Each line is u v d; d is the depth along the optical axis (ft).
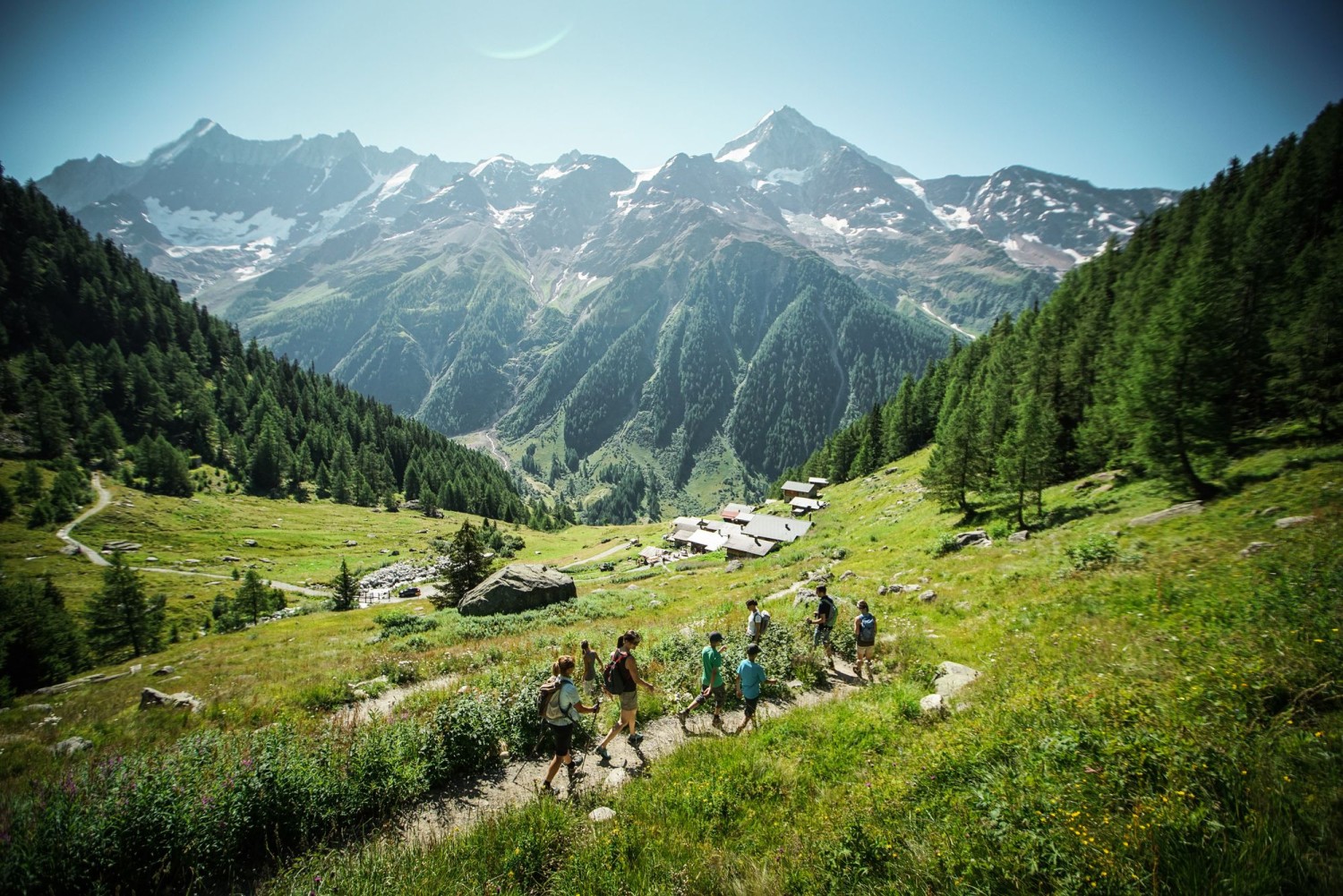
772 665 52.70
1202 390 86.74
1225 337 87.45
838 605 77.97
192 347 636.89
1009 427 159.02
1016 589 68.39
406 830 30.63
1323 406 100.53
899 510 220.64
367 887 22.53
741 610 88.28
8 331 529.86
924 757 26.99
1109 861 16.26
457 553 159.53
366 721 45.19
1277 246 155.22
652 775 33.81
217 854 26.86
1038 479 120.78
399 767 34.53
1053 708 27.50
